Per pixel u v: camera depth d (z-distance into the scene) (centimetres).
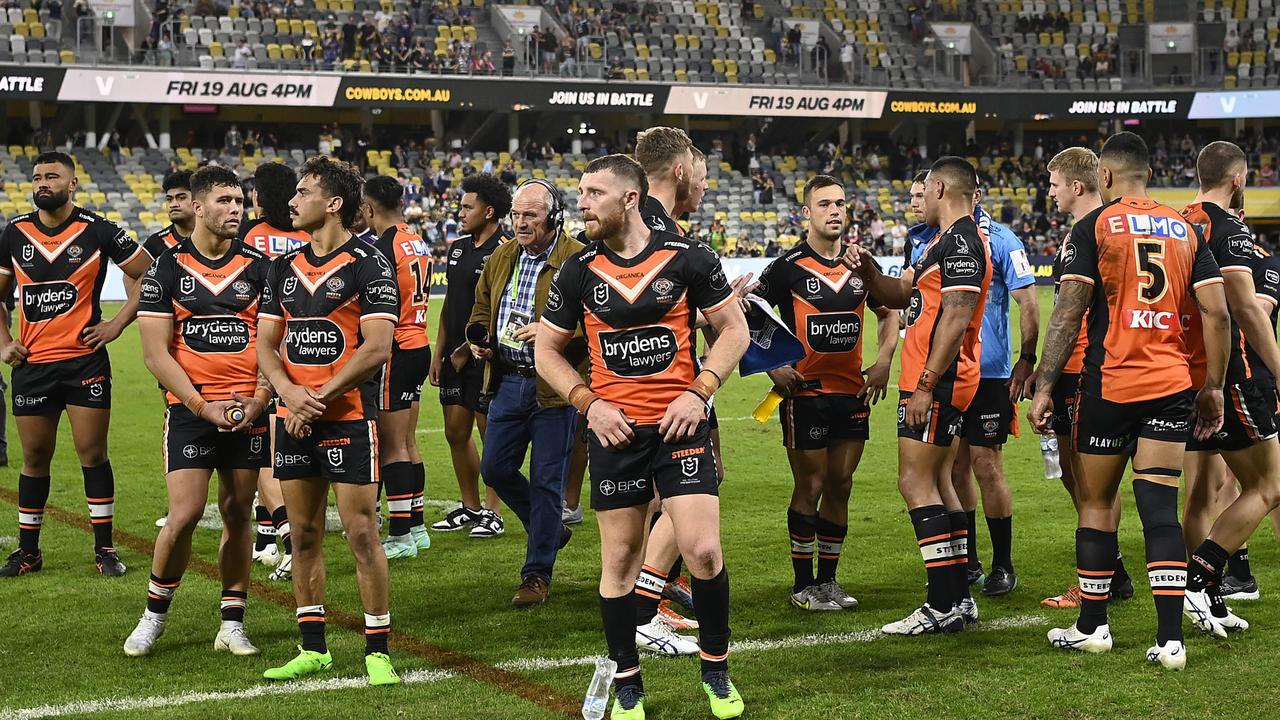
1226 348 482
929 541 521
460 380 730
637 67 3603
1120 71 3775
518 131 3800
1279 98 3659
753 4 3931
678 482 413
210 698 446
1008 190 3778
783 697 443
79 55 3072
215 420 485
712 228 3362
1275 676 455
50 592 601
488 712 429
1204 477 547
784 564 664
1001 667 474
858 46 3903
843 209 552
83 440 634
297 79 3206
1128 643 504
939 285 521
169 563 502
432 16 3628
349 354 470
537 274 594
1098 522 494
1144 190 491
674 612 556
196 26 3328
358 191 477
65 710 433
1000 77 3816
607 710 431
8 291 639
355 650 508
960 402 523
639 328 412
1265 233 3841
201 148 3453
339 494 467
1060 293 489
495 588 614
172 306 510
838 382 562
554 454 584
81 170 3088
